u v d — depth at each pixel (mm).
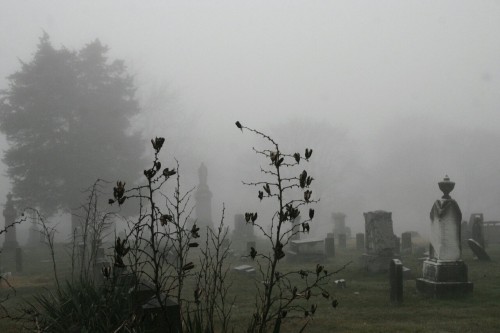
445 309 10445
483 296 11633
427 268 12453
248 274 16281
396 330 8672
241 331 8445
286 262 21391
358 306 11023
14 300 12656
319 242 21672
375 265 16516
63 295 6426
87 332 4852
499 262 18047
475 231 22562
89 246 18266
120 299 5324
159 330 4992
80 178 33000
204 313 9367
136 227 4066
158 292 4074
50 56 35062
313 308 4262
